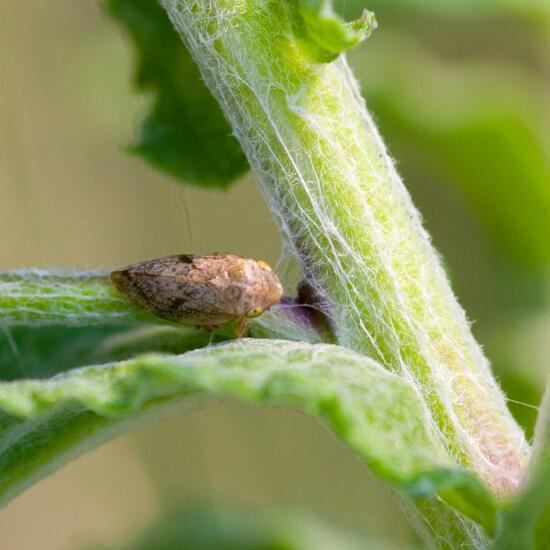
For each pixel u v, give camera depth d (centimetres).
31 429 10
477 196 13
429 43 13
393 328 10
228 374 10
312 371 10
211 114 12
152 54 12
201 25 10
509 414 10
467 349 10
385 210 10
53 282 11
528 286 13
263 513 13
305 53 10
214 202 13
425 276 10
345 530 14
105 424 10
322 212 10
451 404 10
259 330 11
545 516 10
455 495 10
